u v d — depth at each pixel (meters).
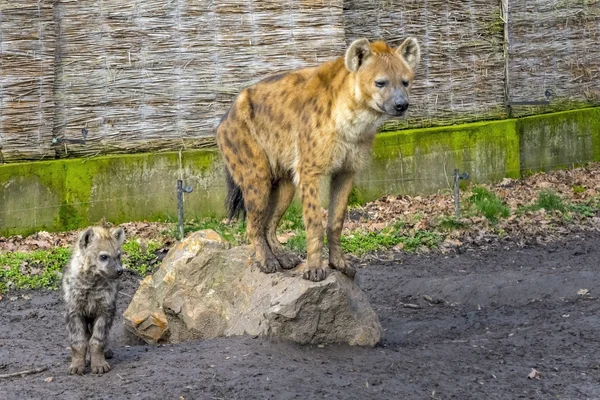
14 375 7.52
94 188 13.09
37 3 12.73
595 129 16.66
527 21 16.16
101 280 7.44
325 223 13.03
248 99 8.46
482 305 10.16
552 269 11.15
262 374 7.09
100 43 13.17
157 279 8.98
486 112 15.80
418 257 11.95
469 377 7.43
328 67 8.12
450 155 14.99
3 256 11.59
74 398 6.77
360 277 11.09
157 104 13.48
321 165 7.97
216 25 13.53
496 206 13.40
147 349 8.12
